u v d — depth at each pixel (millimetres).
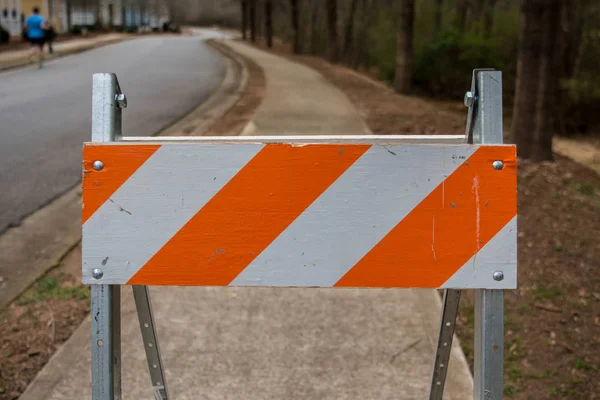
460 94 24984
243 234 2166
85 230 2158
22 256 5441
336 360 3881
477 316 2225
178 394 3543
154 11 106875
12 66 22547
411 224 2148
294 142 2264
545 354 4305
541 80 9477
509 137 10086
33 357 3908
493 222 2137
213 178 2156
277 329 4242
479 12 31703
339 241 2160
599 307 4965
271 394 3553
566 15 15562
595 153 15219
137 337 4121
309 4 50156
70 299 4652
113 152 2146
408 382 3658
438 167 2135
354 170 2145
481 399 2146
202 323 4324
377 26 31625
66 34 55406
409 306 4582
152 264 2166
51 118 11953
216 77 19453
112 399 2172
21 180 7719
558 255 5926
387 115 12312
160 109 13016
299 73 21359
